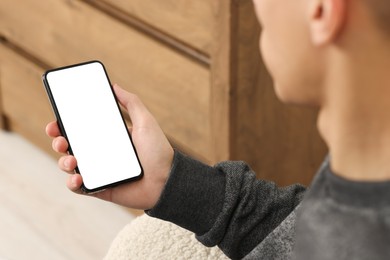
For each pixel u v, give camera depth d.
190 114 1.79
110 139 0.93
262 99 1.67
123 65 1.95
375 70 0.49
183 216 0.90
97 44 2.02
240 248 0.91
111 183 0.90
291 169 1.77
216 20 1.60
